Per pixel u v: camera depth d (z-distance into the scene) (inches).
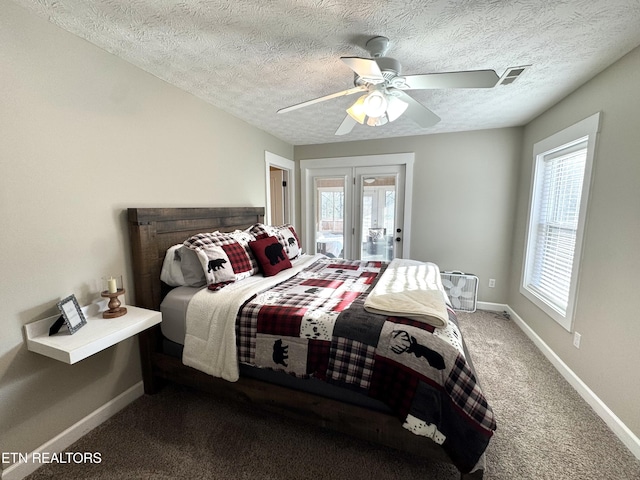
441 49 67.7
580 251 81.5
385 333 55.1
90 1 50.8
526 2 51.4
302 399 61.5
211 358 67.5
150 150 80.1
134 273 76.0
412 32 61.0
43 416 58.3
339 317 60.1
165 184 85.2
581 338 80.0
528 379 85.7
